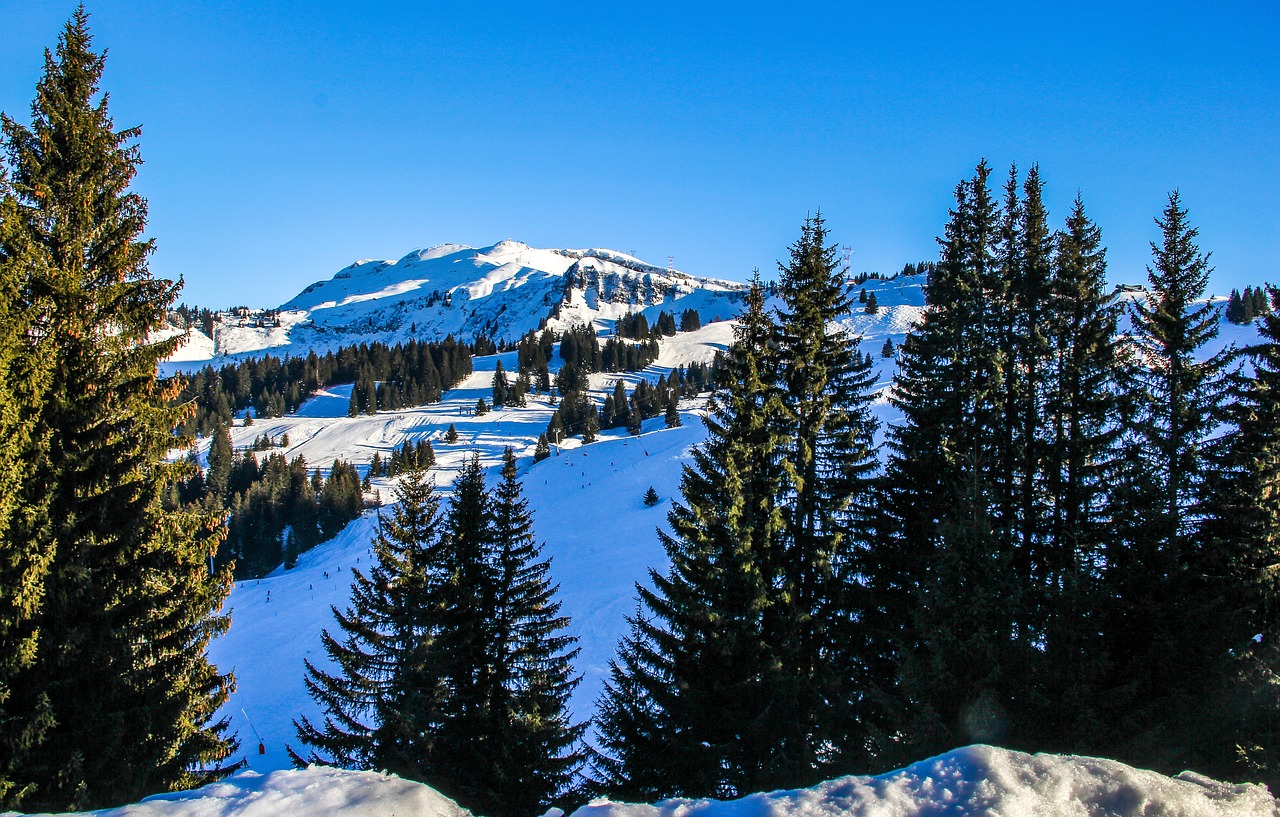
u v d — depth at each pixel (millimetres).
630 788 13680
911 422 17453
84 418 11227
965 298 16594
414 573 15594
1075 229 17703
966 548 10734
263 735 32281
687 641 13922
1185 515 12930
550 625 17484
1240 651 10016
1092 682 10281
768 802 4289
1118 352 16922
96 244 12656
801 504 15195
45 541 9992
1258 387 15727
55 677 10219
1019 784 4262
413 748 14164
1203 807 4117
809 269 16234
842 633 14453
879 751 10594
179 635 12125
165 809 4273
